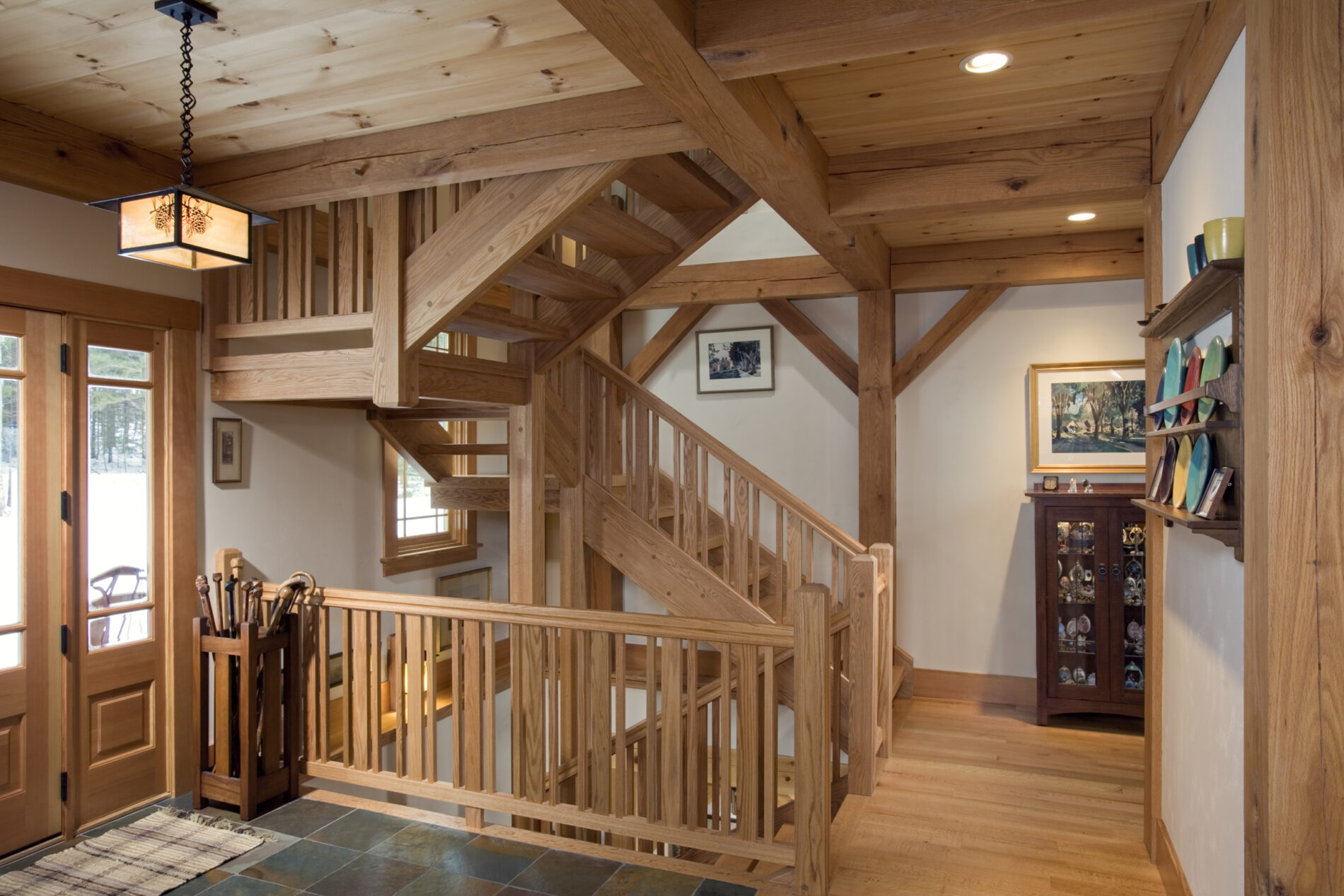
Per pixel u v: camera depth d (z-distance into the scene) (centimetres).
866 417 529
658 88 230
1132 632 480
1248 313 173
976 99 294
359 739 365
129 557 357
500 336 395
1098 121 316
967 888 300
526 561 411
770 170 297
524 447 412
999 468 539
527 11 233
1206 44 223
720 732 314
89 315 338
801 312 579
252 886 291
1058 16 197
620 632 319
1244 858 189
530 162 299
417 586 521
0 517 316
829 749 292
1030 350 532
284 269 369
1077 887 300
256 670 347
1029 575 533
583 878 298
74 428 336
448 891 288
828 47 208
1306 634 157
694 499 466
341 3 229
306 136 331
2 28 248
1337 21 157
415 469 543
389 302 330
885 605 441
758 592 484
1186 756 266
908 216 355
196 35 248
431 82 280
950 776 414
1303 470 157
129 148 345
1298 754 158
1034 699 533
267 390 368
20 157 305
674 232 394
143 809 358
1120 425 514
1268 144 160
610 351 607
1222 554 222
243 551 402
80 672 338
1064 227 470
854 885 302
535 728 337
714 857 444
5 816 316
